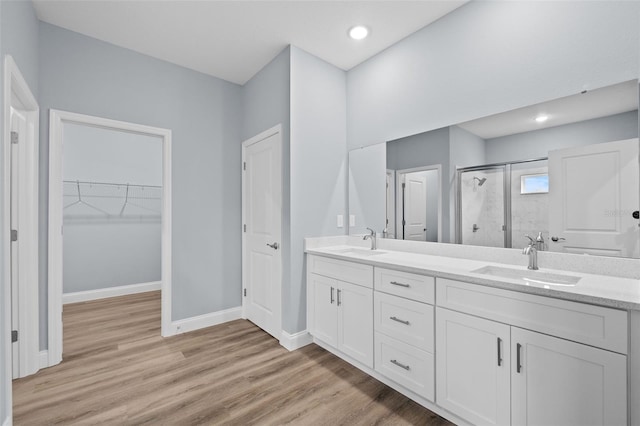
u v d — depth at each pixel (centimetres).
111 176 409
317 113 269
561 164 161
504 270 170
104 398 182
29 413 167
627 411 107
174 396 184
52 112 222
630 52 140
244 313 323
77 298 377
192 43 252
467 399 149
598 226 149
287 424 160
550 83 165
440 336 161
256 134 301
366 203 271
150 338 270
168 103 279
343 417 165
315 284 249
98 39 245
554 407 122
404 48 242
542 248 167
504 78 183
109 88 249
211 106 306
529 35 173
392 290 186
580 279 140
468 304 149
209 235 304
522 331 130
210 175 305
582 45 154
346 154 291
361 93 278
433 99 222
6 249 144
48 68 223
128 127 258
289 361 228
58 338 224
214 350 246
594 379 112
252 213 308
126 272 417
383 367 192
